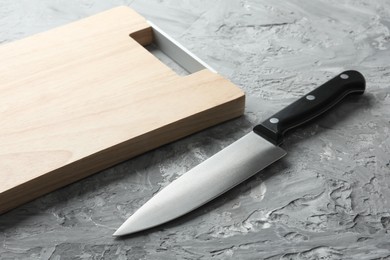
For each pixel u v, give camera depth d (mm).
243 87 1135
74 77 1087
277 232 866
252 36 1274
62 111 1014
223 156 954
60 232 870
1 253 844
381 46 1233
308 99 1019
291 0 1386
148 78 1080
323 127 1040
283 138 1005
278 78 1155
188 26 1308
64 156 931
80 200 917
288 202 909
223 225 877
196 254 839
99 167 956
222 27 1303
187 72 1173
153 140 988
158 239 859
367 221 879
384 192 922
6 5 1383
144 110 1014
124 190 932
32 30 1304
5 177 898
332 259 830
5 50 1155
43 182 912
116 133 970
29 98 1043
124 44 1167
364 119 1054
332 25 1301
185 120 1002
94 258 835
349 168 963
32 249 848
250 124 1052
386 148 996
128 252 843
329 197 916
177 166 973
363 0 1380
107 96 1043
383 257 831
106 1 1398
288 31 1286
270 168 963
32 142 958
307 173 956
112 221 885
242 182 938
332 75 1157
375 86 1123
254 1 1385
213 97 1039
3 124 992
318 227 872
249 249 844
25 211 901
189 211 878
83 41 1178
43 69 1107
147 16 1342
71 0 1404
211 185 909
